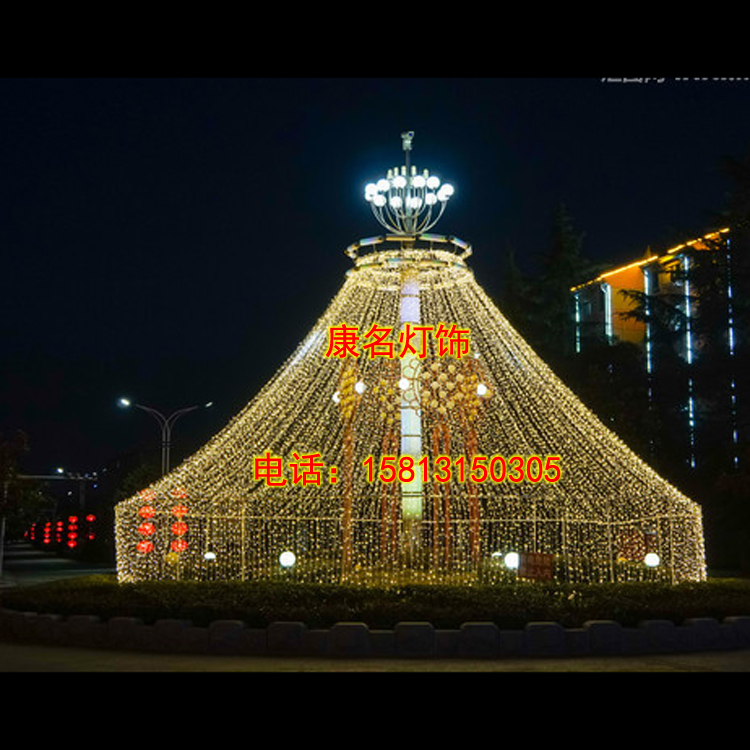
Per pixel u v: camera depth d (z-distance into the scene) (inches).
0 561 1359.5
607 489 788.6
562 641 477.1
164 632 494.6
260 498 759.7
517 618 494.0
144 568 779.4
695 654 485.1
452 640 471.8
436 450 753.0
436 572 706.8
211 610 506.9
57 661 461.4
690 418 1422.2
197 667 439.2
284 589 560.4
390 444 770.8
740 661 460.8
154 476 1776.6
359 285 789.2
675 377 1408.7
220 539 783.1
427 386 735.7
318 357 782.5
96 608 536.4
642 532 820.6
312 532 826.8
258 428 768.3
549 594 556.1
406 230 764.6
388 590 553.6
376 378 759.7
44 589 630.5
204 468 768.9
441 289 805.9
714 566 1296.8
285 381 781.3
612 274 1761.8
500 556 792.3
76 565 1815.9
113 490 2160.4
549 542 888.3
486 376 766.5
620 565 737.6
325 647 474.9
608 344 1549.0
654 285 1678.2
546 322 1749.5
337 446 788.6
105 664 450.3
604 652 480.4
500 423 815.1
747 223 1338.6
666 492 740.0
